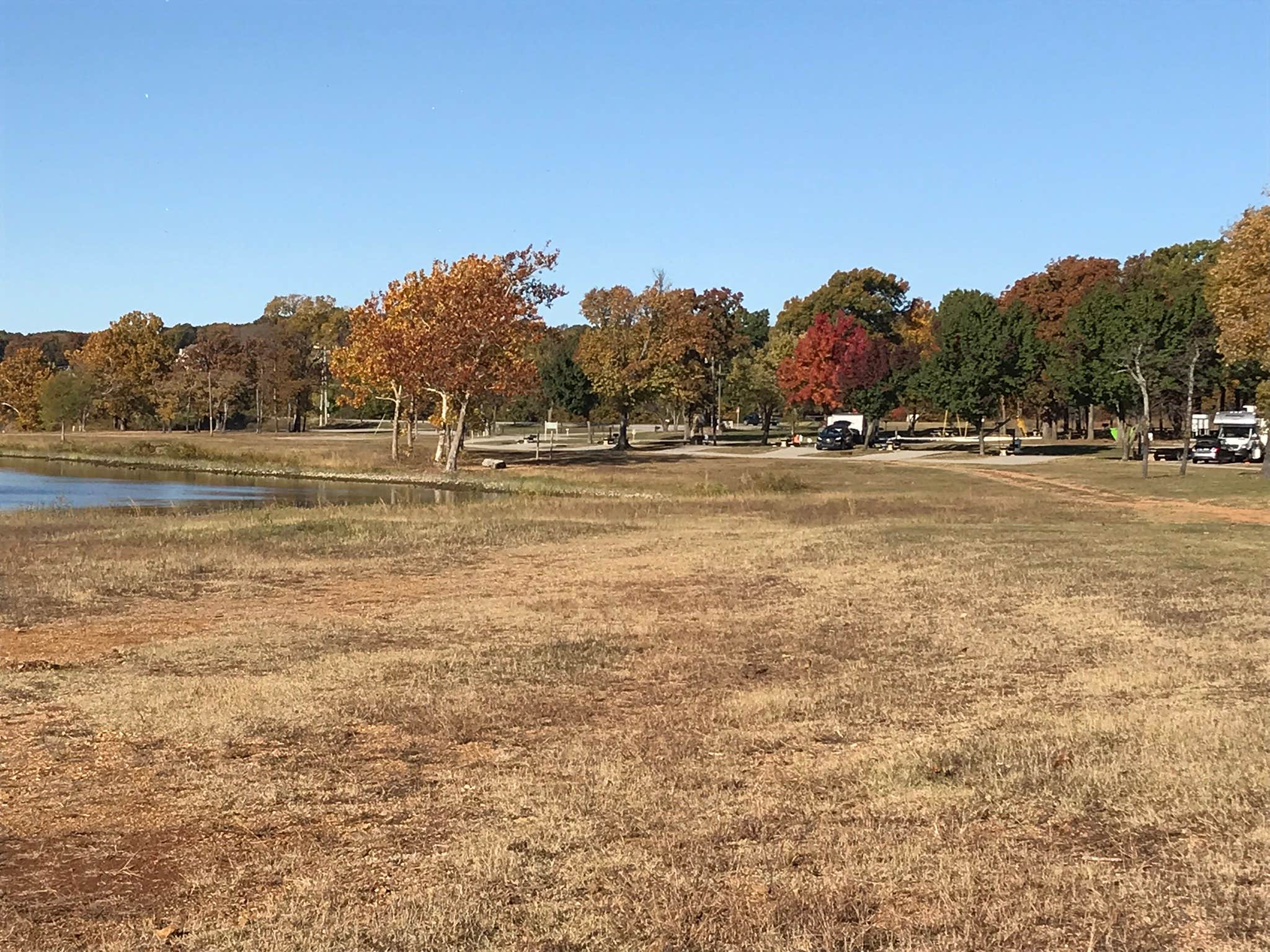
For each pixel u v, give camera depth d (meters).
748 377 96.06
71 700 10.89
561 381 88.44
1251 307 39.62
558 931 5.57
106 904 6.14
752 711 10.25
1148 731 8.88
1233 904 5.61
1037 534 25.52
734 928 5.51
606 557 23.41
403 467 61.50
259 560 22.42
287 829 7.35
